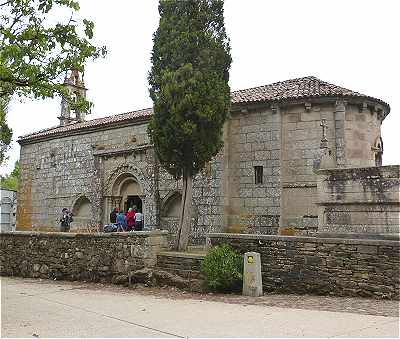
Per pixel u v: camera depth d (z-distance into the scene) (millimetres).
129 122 22859
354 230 11781
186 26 15188
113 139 23828
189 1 15289
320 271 10633
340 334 6668
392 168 11320
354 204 11859
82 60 10812
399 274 9586
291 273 11047
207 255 11836
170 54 15273
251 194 18516
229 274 11164
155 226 20703
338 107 17219
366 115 17734
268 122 18422
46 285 13430
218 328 7273
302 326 7242
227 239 12203
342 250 10375
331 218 12242
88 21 10977
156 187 21016
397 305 8977
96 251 14062
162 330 7223
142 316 8422
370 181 11641
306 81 20281
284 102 17969
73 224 25266
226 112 15633
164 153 15133
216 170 19031
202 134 14805
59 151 26812
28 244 15867
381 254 9844
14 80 10188
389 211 11289
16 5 10586
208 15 15391
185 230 14750
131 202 23438
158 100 15180
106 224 23250
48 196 27062
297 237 11078
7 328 7449
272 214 17859
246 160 18828
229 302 9914
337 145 17094
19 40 10359
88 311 9031
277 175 17953
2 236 16719
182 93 14766
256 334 6801
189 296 10969
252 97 19219
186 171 15109
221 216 18672
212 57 15203
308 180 17453
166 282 12344
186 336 6805
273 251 11391
